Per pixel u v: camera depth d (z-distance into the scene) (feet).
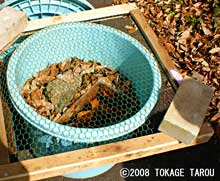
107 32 3.60
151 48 3.75
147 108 3.10
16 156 3.05
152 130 3.22
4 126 3.04
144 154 2.95
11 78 3.17
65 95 3.60
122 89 3.69
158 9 5.48
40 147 3.13
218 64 4.72
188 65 4.76
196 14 5.30
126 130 2.97
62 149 3.12
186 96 3.02
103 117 3.55
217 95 4.44
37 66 3.70
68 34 3.64
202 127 3.00
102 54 3.83
